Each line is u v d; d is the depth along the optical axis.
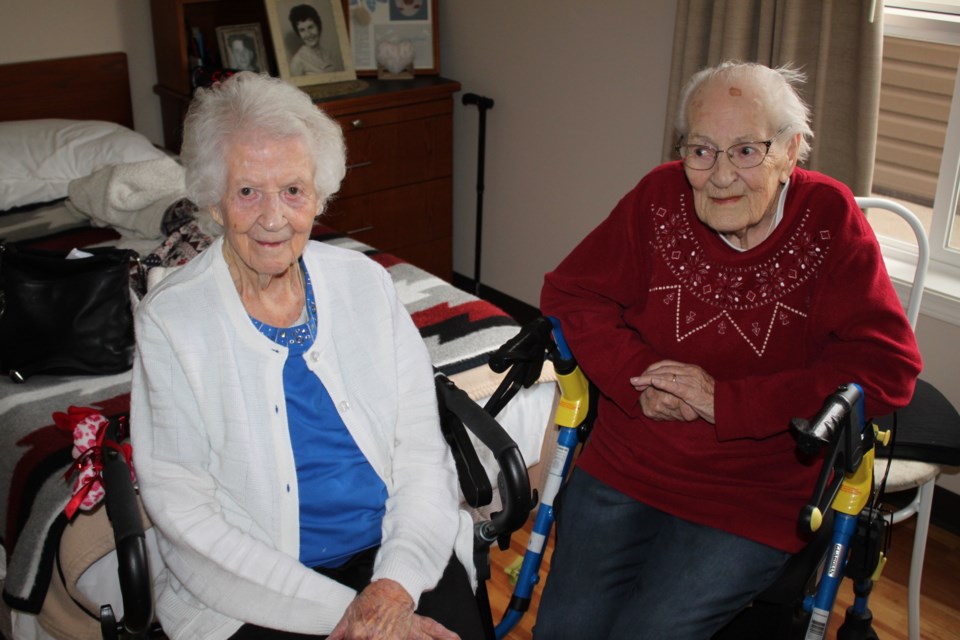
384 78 3.56
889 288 1.47
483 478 1.46
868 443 1.46
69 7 3.29
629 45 2.92
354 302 1.47
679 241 1.61
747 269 1.54
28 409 1.93
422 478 1.44
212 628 1.33
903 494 2.53
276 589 1.30
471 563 1.49
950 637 2.09
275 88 1.35
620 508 1.63
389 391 1.46
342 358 1.44
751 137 1.43
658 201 1.65
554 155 3.32
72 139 3.05
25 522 1.67
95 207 2.67
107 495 1.29
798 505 1.52
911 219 1.85
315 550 1.41
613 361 1.62
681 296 1.59
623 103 3.01
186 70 3.36
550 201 3.40
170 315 1.31
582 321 1.67
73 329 2.03
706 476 1.55
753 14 2.40
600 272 1.72
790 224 1.51
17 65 3.23
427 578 1.34
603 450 1.69
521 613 1.68
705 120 1.46
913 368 1.43
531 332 1.63
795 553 1.51
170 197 2.60
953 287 2.39
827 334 1.50
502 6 3.32
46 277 2.04
